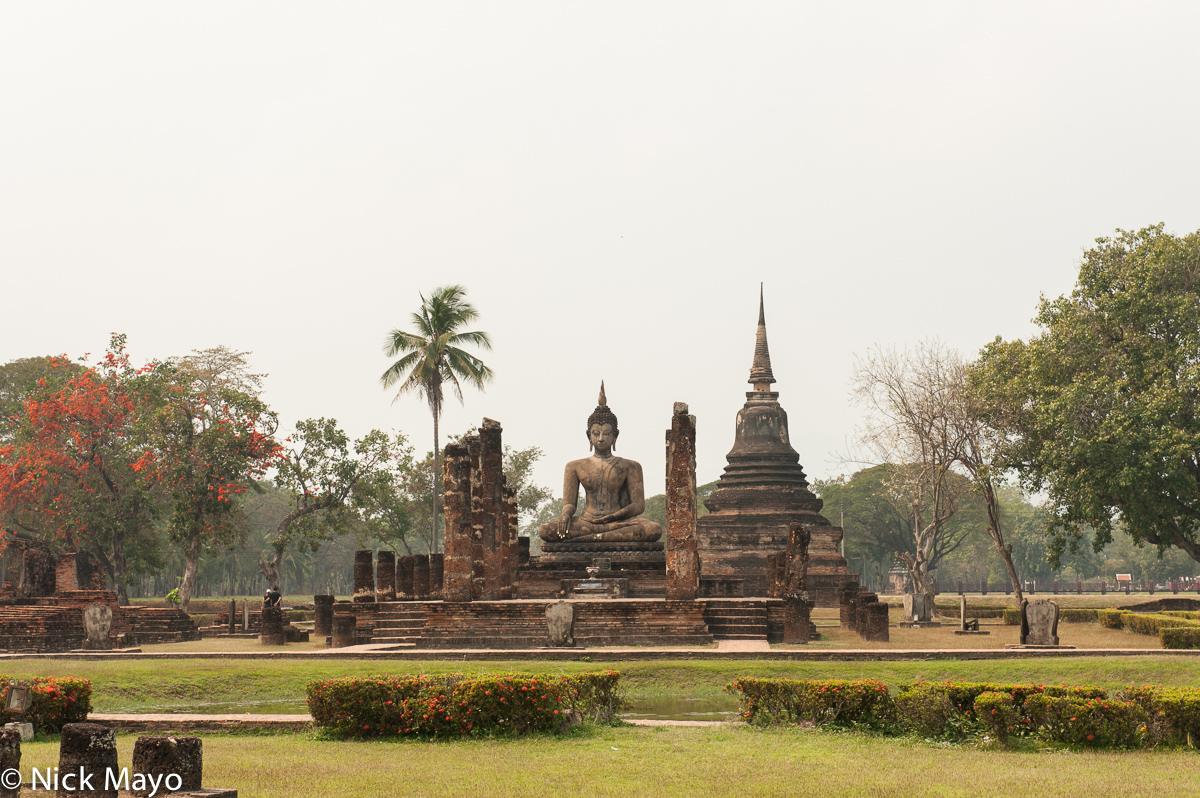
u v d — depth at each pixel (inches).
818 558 2292.1
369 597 1496.1
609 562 1422.2
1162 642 1100.5
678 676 874.1
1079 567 5167.3
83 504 2122.3
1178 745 538.9
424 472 2630.4
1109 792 416.2
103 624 1153.4
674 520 1152.8
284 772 452.4
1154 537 1727.4
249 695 830.5
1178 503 1667.1
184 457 1989.4
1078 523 1742.1
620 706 660.1
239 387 2432.3
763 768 469.4
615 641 1108.5
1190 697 538.0
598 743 548.7
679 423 1171.9
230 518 2192.4
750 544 2311.8
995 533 1761.8
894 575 3567.9
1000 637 1286.9
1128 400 1606.8
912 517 3474.4
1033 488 1754.4
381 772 456.1
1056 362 1679.4
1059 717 539.5
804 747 534.0
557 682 598.5
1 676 606.5
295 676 862.5
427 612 1216.8
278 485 2240.4
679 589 1140.5
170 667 907.4
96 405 2102.6
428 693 583.5
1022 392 1688.0
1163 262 1631.4
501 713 578.6
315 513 2365.9
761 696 617.3
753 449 2469.2
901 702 584.7
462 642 1129.4
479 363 2126.0
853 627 1386.6
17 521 2340.1
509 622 1142.3
